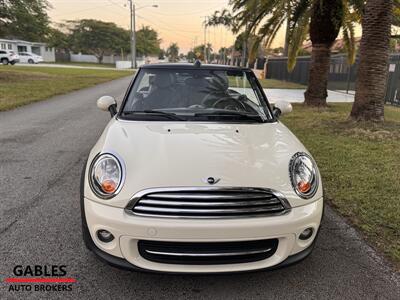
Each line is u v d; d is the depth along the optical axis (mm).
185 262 2283
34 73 24047
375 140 6492
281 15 10875
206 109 3406
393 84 13930
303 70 24141
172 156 2422
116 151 2504
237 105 3500
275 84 24344
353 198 4023
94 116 9422
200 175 2250
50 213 3582
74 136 7039
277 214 2270
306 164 2555
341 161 5328
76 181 4504
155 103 3441
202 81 3660
